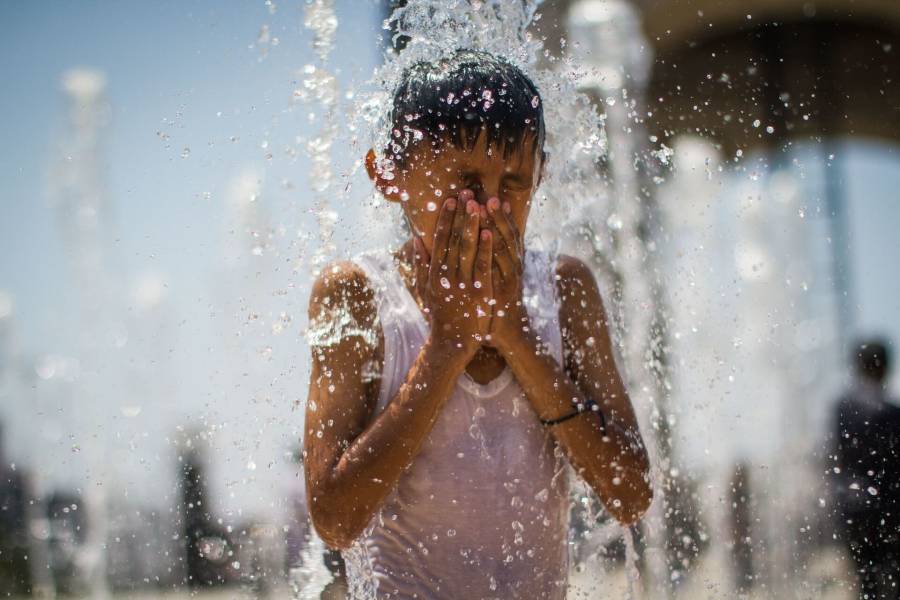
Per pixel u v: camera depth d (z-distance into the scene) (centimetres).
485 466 157
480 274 150
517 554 158
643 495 167
